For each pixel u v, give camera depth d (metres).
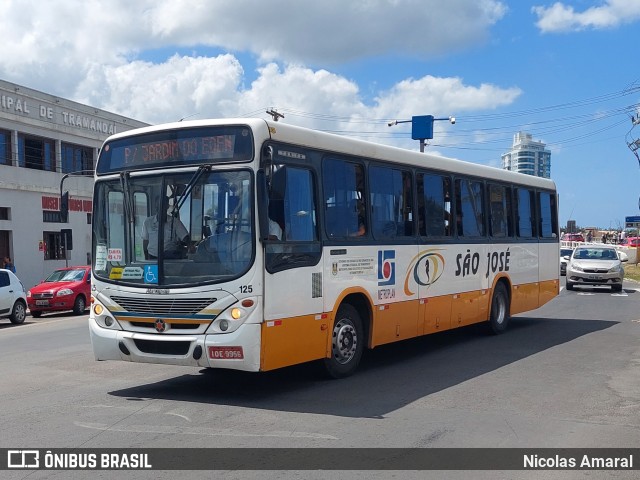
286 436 6.80
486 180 13.90
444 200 12.33
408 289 11.05
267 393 8.82
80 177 34.84
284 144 8.57
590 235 83.88
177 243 8.32
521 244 15.30
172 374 10.20
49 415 7.72
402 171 11.14
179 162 8.48
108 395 8.78
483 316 13.77
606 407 8.11
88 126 35.03
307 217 8.89
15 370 10.97
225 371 10.38
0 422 7.43
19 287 21.38
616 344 13.25
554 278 17.06
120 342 8.58
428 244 11.67
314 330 8.90
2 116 29.14
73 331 17.41
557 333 14.88
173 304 8.24
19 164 30.53
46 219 32.16
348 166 9.84
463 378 9.86
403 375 10.08
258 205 8.00
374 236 10.27
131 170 8.77
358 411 7.85
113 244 8.83
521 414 7.74
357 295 9.95
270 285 8.11
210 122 8.39
